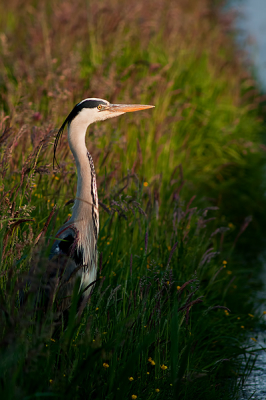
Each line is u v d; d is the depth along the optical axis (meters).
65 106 12.45
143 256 8.34
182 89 17.80
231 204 14.91
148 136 14.17
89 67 16.61
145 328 7.03
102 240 9.41
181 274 9.27
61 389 5.71
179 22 21.23
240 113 19.52
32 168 7.67
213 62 21.56
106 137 12.99
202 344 8.26
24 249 6.76
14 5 22.95
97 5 19.44
